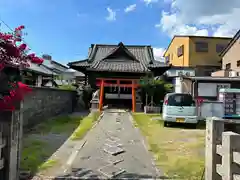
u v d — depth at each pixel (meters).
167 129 8.91
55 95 11.53
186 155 5.41
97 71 15.57
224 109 9.97
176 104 9.37
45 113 9.94
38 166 4.49
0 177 3.15
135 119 11.34
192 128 9.22
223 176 2.83
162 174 4.23
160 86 15.01
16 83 3.61
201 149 5.94
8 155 3.17
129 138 7.26
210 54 25.73
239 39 18.95
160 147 6.16
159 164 4.78
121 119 11.36
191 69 24.12
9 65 3.53
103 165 4.69
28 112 7.84
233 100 9.98
